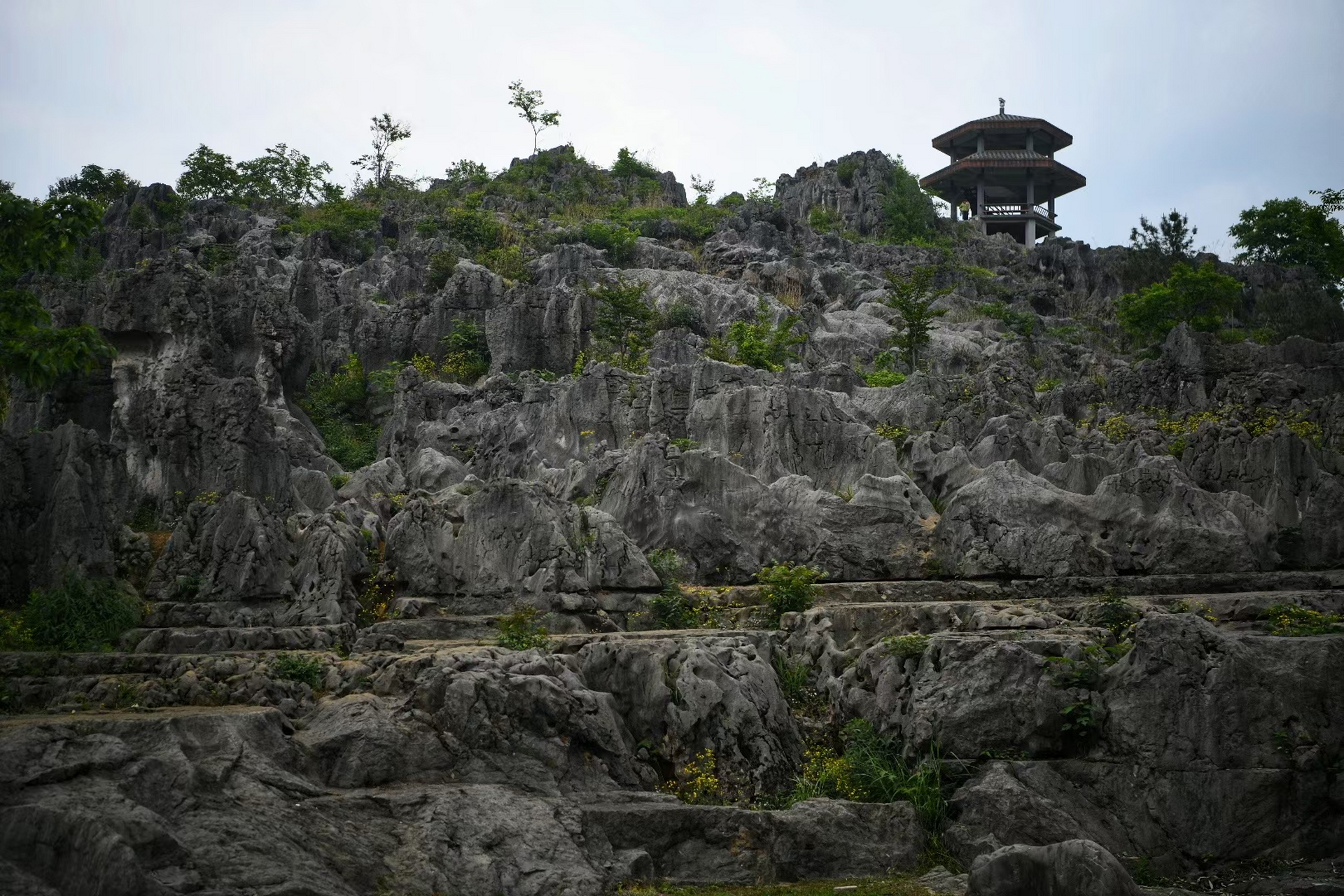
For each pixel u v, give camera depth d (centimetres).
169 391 3500
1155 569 3241
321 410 5144
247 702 2228
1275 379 4628
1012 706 2355
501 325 5609
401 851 1830
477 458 4281
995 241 10575
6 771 1655
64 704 2159
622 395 4275
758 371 4431
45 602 2658
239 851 1680
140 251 6969
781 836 2120
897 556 3356
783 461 3781
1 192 2616
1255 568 3216
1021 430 4047
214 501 3100
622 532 3155
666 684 2452
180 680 2256
